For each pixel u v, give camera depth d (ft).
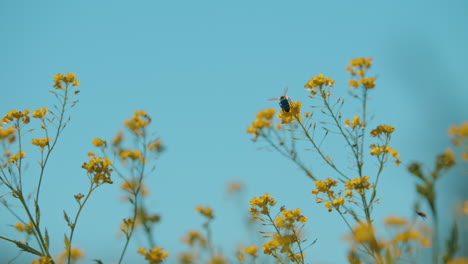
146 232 34.04
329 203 34.47
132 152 35.19
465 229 25.27
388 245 28.32
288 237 34.40
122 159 35.27
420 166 26.96
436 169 26.76
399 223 28.19
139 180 34.78
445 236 25.46
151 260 33.19
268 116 36.45
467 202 25.58
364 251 30.19
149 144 35.55
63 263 39.70
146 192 35.76
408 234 27.86
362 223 32.53
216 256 37.70
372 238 29.55
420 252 27.66
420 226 27.94
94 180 36.86
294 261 34.27
